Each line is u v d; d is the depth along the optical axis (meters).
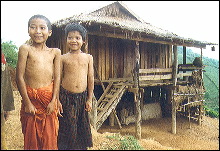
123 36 8.14
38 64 3.36
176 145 8.68
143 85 9.73
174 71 10.73
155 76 9.88
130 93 11.80
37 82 3.38
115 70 10.13
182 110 11.55
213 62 29.91
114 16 10.61
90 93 4.07
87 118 4.07
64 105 3.85
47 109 3.42
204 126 12.21
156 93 13.30
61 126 3.94
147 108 12.80
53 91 3.54
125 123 11.32
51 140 3.46
